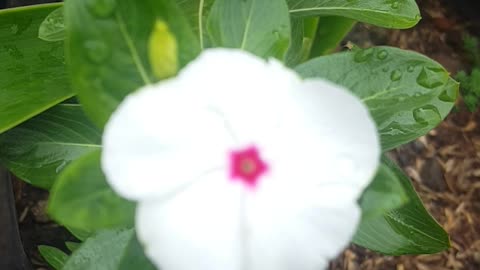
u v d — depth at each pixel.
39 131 0.12
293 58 0.13
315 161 0.07
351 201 0.07
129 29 0.09
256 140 0.08
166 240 0.07
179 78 0.07
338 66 0.10
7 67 0.13
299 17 0.13
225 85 0.07
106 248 0.10
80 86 0.09
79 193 0.08
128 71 0.09
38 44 0.13
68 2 0.08
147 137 0.07
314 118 0.07
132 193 0.07
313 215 0.08
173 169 0.07
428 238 0.12
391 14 0.13
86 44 0.09
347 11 0.13
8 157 0.12
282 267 0.08
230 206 0.08
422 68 0.10
